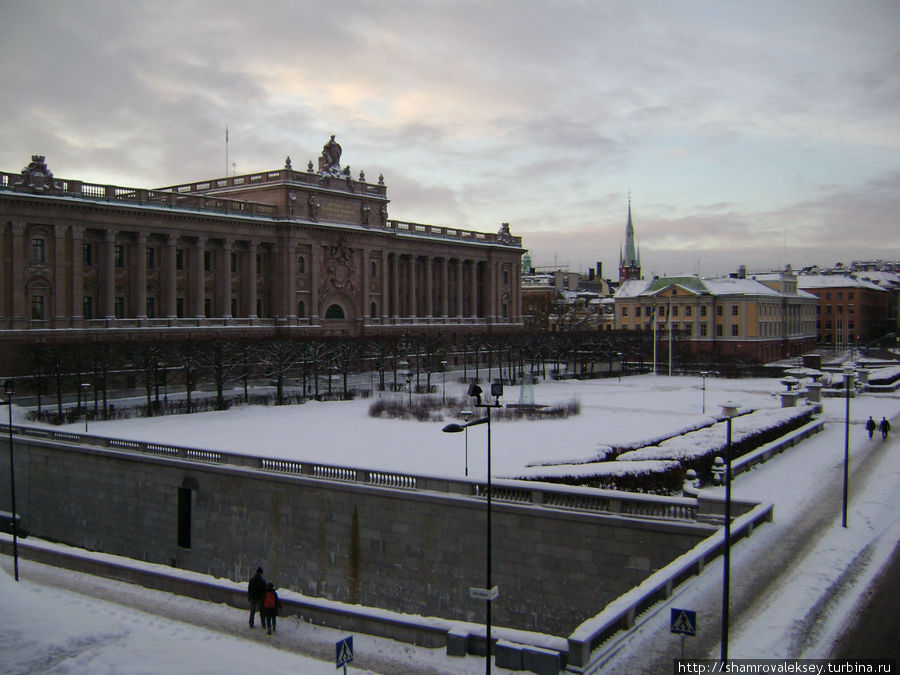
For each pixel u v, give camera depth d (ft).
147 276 403.75
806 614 105.40
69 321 366.22
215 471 189.16
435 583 161.89
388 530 166.81
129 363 327.26
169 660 101.55
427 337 485.97
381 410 291.79
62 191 364.58
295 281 460.96
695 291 628.69
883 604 109.91
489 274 613.93
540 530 151.02
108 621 117.19
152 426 264.72
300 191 465.47
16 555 147.02
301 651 110.83
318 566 175.32
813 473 191.72
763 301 631.15
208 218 422.82
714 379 476.13
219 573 189.26
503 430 252.21
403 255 541.75
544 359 483.10
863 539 138.00
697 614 106.11
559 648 96.12
